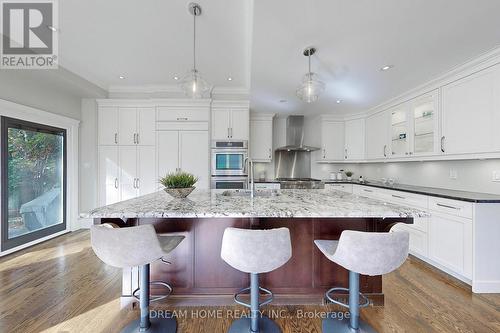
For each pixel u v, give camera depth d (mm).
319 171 5414
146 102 4145
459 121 2600
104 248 1372
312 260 1925
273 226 1901
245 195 2400
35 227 3465
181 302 1920
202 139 4172
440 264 2510
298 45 2225
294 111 4859
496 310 1862
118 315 1799
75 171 4066
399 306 1913
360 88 3346
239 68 3404
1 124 2957
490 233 2125
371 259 1321
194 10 2123
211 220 1914
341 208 1597
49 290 2131
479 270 2125
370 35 2057
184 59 3119
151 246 1402
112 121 4168
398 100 3658
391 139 3879
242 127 4238
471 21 1854
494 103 2244
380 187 3619
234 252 1361
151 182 4168
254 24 1910
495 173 2502
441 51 2299
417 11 1747
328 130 5062
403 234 1324
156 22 2318
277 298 1924
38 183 3523
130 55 3016
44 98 3539
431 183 3381
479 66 2381
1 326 1667
